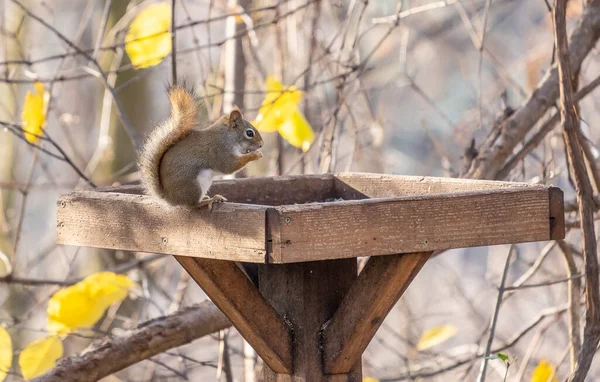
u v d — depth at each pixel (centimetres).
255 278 774
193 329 920
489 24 2250
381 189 822
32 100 993
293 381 721
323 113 1289
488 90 1761
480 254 2248
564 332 1378
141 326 912
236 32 1175
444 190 772
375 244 620
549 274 1342
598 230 1110
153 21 996
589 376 1587
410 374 1106
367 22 1839
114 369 895
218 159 711
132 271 1291
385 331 1856
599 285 736
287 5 1320
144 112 1631
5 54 1123
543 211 657
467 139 1438
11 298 1652
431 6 1097
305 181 846
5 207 1816
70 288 923
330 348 713
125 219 695
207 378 1677
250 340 711
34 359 902
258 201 826
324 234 602
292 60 1274
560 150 1354
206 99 1105
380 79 1970
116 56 1302
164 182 673
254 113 1308
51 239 1903
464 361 1031
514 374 1338
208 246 636
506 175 994
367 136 1585
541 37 2088
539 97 1000
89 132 2098
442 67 2380
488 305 1877
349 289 712
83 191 746
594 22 976
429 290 1956
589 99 1575
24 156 1994
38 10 2173
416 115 2319
